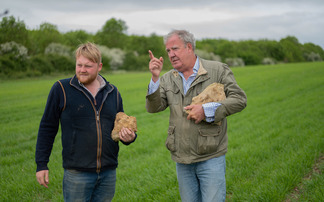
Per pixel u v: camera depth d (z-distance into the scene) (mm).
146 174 5027
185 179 2951
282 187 3854
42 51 57031
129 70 69812
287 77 27219
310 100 13133
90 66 2527
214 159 2828
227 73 2906
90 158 2557
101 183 2701
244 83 24016
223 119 2930
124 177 5094
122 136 2578
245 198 3750
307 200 3482
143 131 8844
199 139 2797
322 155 5242
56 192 4570
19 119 11961
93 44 2619
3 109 14297
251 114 11102
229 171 4711
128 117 2678
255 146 6195
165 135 8203
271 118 9734
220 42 109625
